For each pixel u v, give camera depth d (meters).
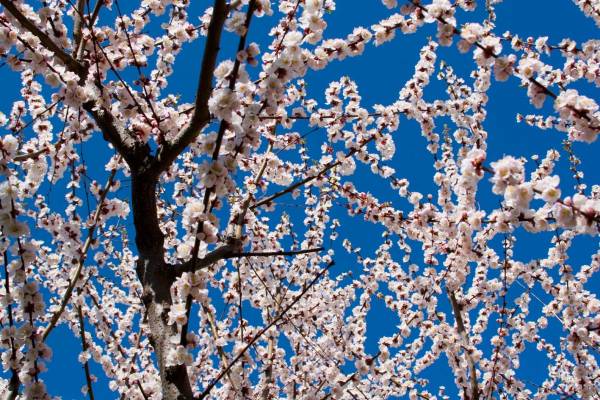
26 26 3.16
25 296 2.75
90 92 3.38
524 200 2.90
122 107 3.53
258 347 6.29
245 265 6.49
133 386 4.98
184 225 2.74
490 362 6.53
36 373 2.75
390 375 6.10
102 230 4.69
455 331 6.07
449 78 5.71
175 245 5.43
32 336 2.78
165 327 2.82
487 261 6.15
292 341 7.21
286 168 5.89
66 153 4.54
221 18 2.65
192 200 2.76
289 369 6.95
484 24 4.91
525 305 6.14
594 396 5.94
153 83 4.44
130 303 6.93
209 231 2.72
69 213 4.29
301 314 6.77
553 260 5.79
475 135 5.41
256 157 5.24
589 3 4.61
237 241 3.38
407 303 6.32
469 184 3.09
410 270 6.06
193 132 3.16
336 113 4.96
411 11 3.71
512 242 6.19
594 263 6.24
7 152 2.71
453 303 5.86
